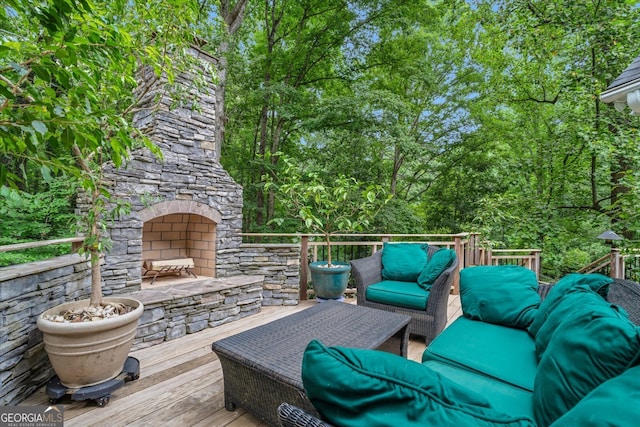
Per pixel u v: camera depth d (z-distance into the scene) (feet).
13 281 6.29
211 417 6.08
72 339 6.14
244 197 27.76
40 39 5.02
